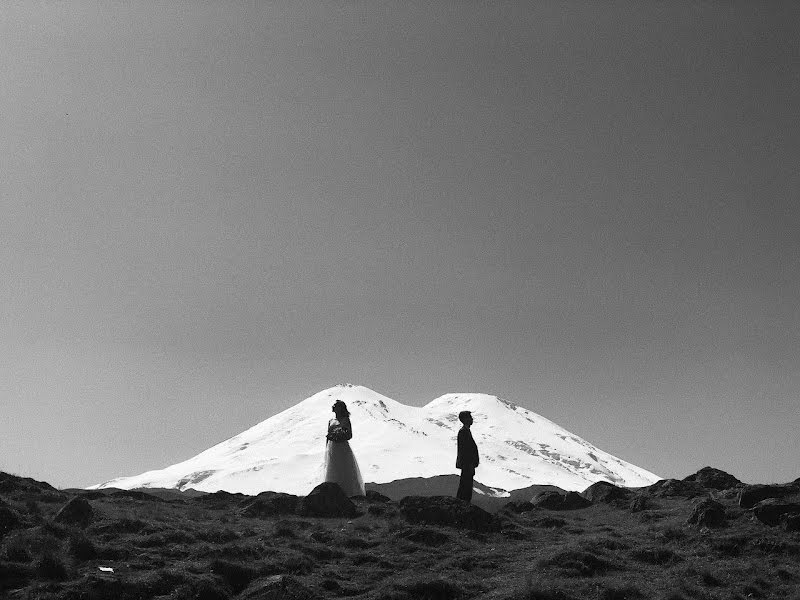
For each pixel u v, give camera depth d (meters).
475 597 20.50
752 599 20.81
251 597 19.78
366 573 22.12
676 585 21.31
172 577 20.27
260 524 27.06
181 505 31.23
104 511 26.11
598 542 24.88
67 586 19.05
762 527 25.77
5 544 21.06
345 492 32.69
